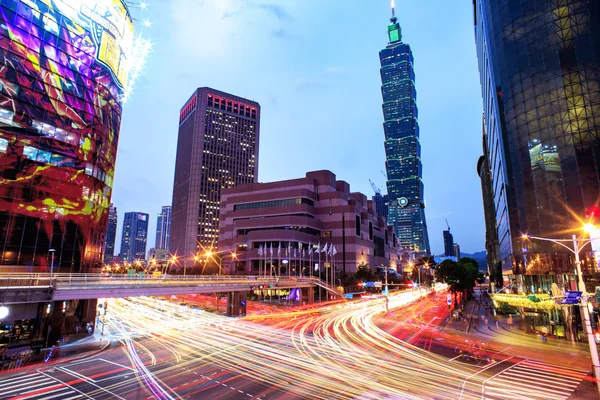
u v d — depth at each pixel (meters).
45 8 47.00
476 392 22.27
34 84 45.38
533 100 52.81
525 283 53.03
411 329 49.03
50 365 28.67
